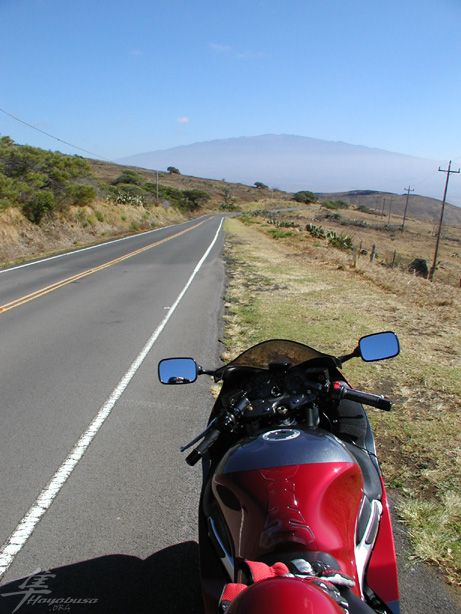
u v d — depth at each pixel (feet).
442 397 23.09
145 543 14.03
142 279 66.18
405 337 34.06
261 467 8.09
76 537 14.38
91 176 167.02
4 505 16.11
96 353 32.86
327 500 7.56
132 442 20.18
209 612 8.65
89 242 126.31
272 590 5.10
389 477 16.51
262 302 48.19
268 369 11.65
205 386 26.30
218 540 8.45
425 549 12.87
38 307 49.06
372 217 563.89
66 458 19.03
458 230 524.52
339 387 11.03
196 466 18.20
